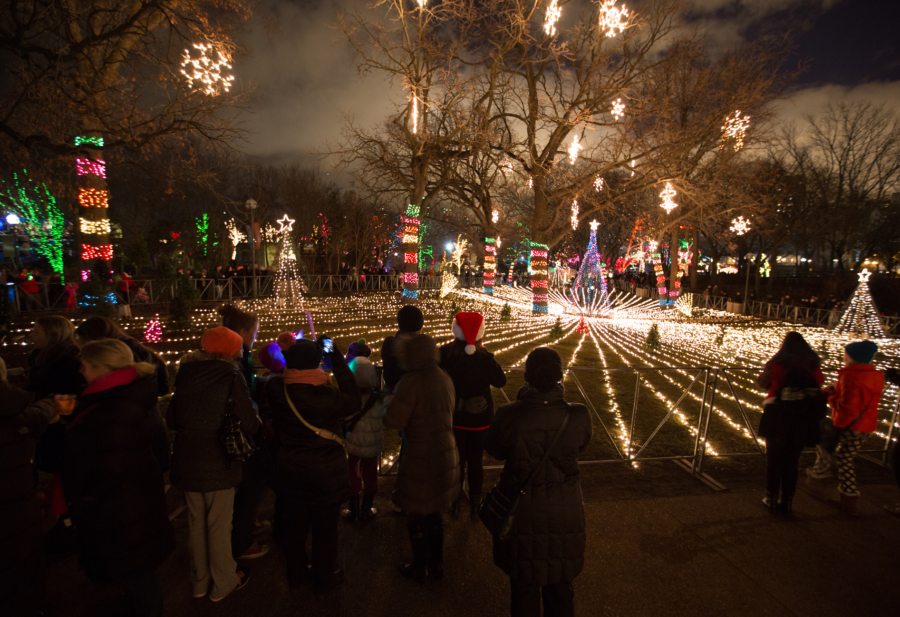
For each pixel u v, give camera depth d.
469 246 43.72
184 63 8.20
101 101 9.08
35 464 3.25
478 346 3.81
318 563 3.00
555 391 2.63
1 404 2.30
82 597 3.01
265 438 3.46
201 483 2.79
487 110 18.95
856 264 37.28
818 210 35.34
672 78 22.03
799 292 36.06
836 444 4.31
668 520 4.09
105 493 2.51
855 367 4.26
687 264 41.69
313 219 38.31
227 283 22.67
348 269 31.50
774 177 33.81
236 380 2.86
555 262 43.75
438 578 3.24
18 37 8.00
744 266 51.91
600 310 27.83
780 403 4.14
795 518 4.18
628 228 36.94
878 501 4.53
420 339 3.08
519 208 35.41
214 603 2.98
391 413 2.96
